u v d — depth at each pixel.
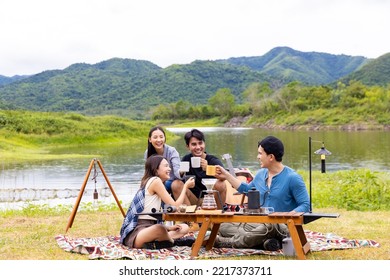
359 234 7.20
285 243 5.75
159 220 6.21
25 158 30.50
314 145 42.06
